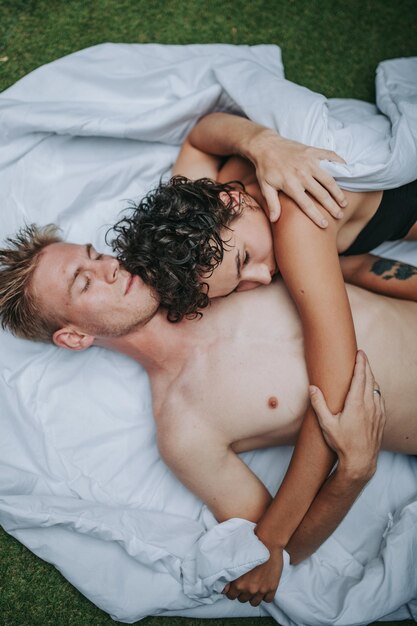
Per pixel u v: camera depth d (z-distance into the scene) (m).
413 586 1.36
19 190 1.56
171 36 1.80
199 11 1.82
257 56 1.75
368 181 1.32
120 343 1.37
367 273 1.49
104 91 1.64
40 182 1.56
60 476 1.43
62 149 1.59
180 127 1.60
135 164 1.60
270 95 1.48
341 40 1.83
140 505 1.43
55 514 1.35
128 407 1.48
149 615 1.40
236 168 1.44
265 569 1.29
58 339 1.35
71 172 1.58
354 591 1.34
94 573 1.35
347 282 1.52
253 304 1.38
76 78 1.64
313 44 1.83
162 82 1.65
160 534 1.36
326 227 1.24
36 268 1.34
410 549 1.37
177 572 1.33
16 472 1.42
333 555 1.42
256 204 1.33
